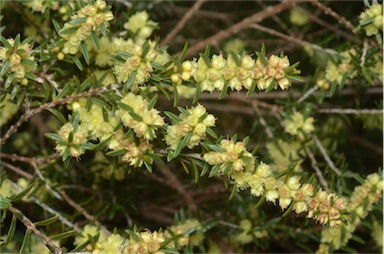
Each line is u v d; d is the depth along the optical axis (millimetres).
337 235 355
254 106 439
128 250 271
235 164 265
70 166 385
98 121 282
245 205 406
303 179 381
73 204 352
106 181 396
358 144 583
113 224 428
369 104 538
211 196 488
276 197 272
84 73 325
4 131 383
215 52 465
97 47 282
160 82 292
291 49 489
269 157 403
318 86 397
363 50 359
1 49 273
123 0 387
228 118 544
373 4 332
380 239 397
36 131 498
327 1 493
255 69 272
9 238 288
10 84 294
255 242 397
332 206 271
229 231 415
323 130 469
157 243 271
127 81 276
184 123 267
